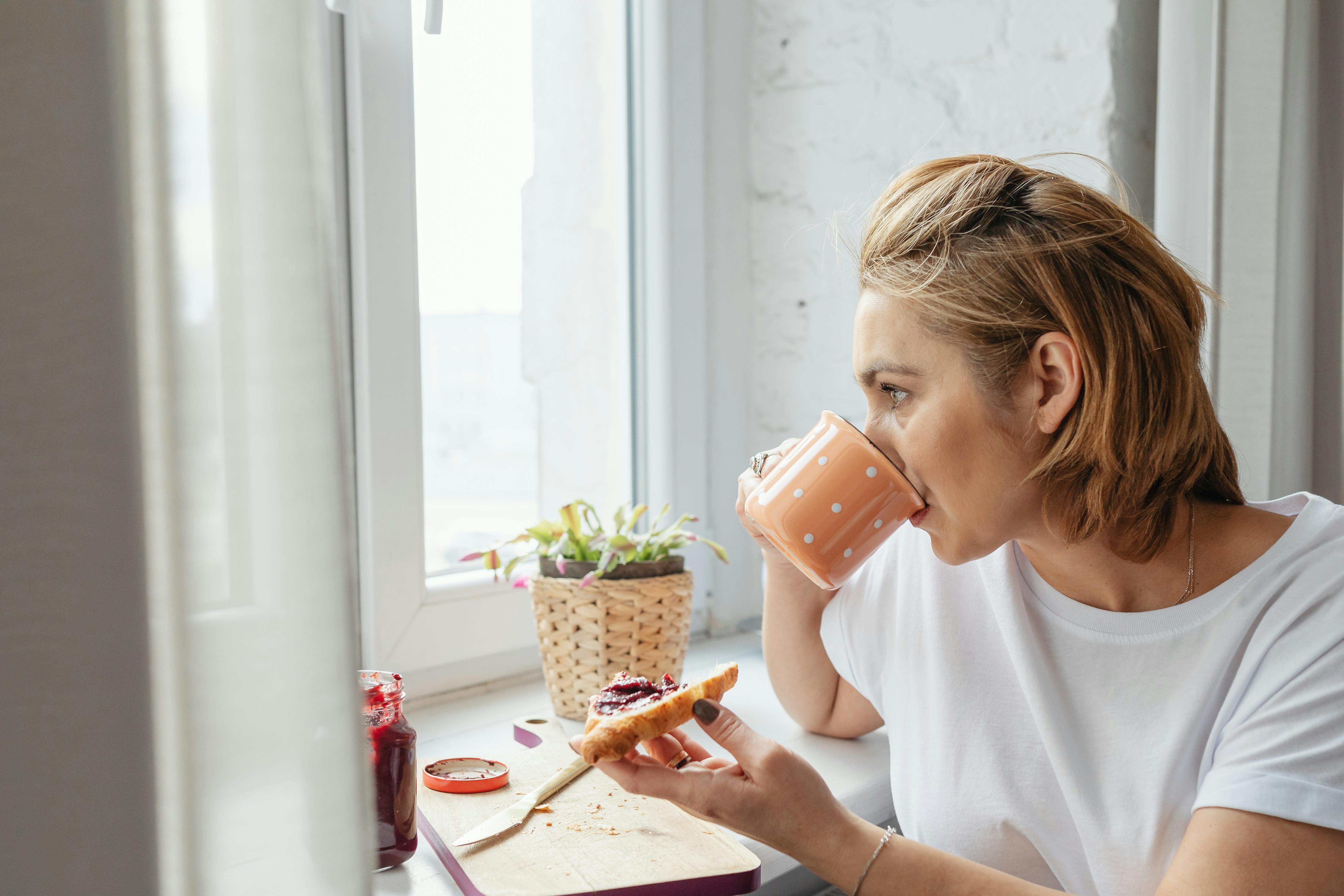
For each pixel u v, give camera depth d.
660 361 1.30
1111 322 0.61
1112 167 1.12
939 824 0.79
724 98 1.36
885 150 1.27
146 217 0.35
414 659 1.06
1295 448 1.10
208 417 0.36
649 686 0.70
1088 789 0.72
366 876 0.37
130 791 0.35
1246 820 0.57
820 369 1.35
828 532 0.67
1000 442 0.64
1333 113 1.07
